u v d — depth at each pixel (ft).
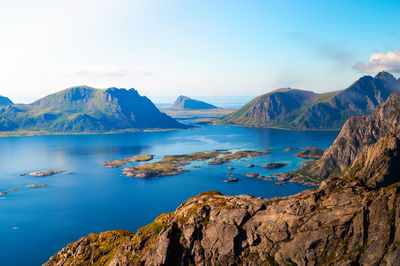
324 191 348.59
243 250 343.46
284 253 317.63
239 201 394.32
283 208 350.84
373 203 295.69
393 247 259.80
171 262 365.81
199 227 376.68
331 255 294.66
